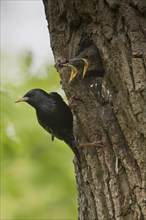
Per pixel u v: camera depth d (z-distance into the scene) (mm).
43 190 16016
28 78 15516
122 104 10328
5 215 15883
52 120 12938
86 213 10953
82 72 11078
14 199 16016
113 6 10555
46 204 16031
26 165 15906
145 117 10086
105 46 10602
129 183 10266
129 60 10359
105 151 10609
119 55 10422
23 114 15164
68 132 12867
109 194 10477
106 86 10664
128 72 10305
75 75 11102
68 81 11211
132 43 10336
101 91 10773
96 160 10734
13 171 15906
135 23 10414
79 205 11180
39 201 16016
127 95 10281
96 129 10750
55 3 11469
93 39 10859
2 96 15094
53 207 16047
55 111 12891
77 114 11062
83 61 11008
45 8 11852
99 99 10812
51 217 16016
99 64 10945
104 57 10586
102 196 10586
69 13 11172
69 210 16047
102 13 10680
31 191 15977
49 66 15727
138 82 10188
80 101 11023
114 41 10492
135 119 10164
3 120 15008
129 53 10383
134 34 10367
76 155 11125
